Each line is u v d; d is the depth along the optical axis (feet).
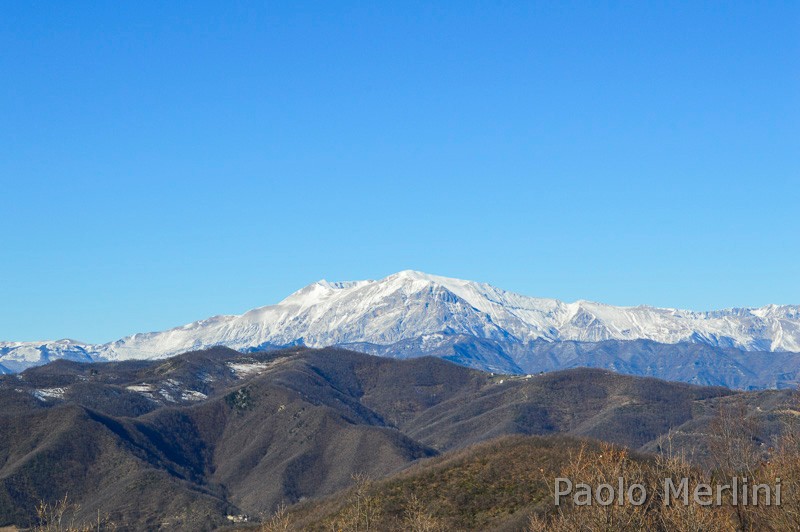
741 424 226.99
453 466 286.46
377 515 258.16
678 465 181.27
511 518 230.89
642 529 147.43
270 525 282.97
